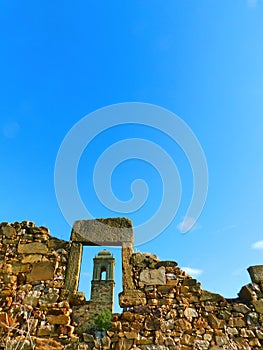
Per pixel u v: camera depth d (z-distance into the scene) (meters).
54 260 5.92
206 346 4.95
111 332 5.06
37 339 4.93
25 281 5.68
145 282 5.66
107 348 4.89
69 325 5.16
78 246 6.10
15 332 5.03
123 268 5.81
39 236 6.27
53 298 5.43
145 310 5.30
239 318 5.32
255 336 5.11
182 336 5.04
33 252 6.04
